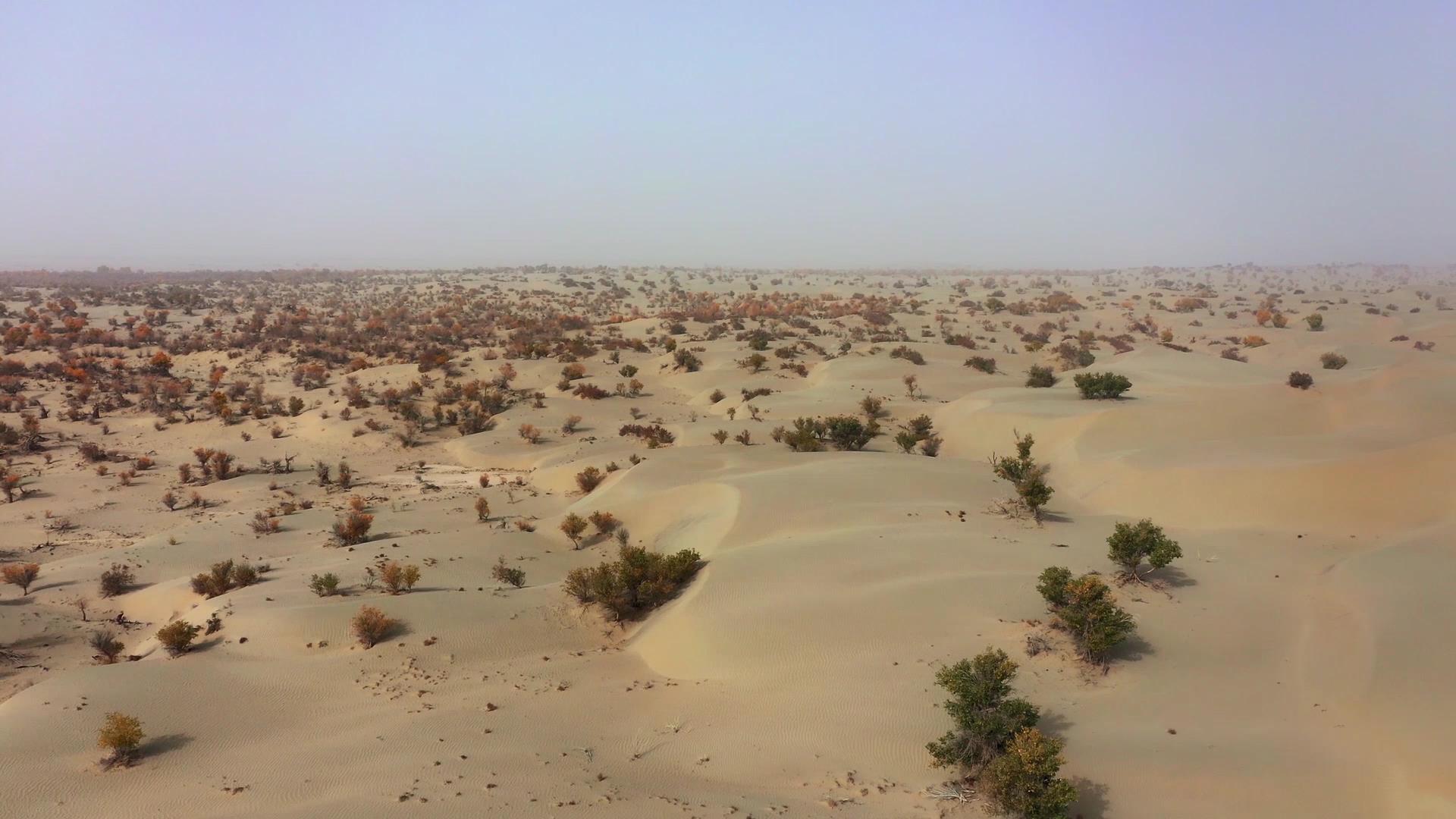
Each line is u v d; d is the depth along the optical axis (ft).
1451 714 51.39
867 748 54.24
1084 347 287.48
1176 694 58.34
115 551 113.60
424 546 109.09
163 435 194.18
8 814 50.62
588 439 187.73
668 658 74.74
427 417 206.28
